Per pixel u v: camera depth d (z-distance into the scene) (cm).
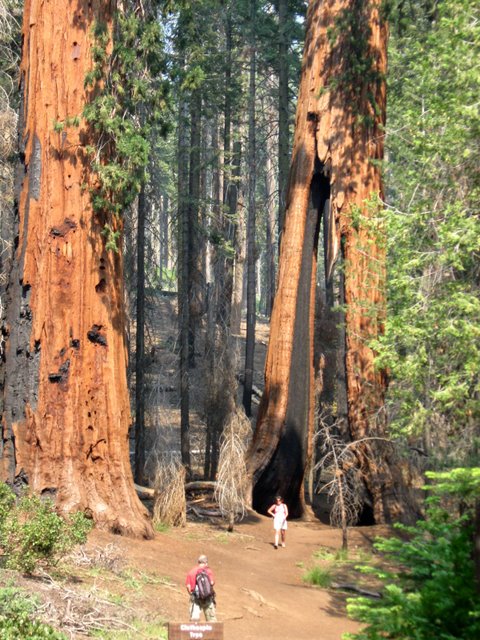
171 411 3612
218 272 3553
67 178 1892
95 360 1891
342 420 2750
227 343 3278
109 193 1919
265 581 1797
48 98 1898
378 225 1886
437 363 1562
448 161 1603
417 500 2547
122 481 1878
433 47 1758
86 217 1903
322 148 2795
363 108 2750
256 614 1483
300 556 2134
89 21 1916
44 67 1905
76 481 1819
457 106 1549
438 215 1652
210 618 1175
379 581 1859
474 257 1569
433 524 984
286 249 2886
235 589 1644
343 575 1925
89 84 1884
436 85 1677
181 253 3516
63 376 1848
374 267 2081
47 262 1869
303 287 2906
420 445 2141
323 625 1491
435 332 1534
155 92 1975
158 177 3061
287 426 2808
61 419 1831
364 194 2728
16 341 1864
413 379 1562
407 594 865
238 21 3984
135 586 1398
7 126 2402
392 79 2780
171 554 1800
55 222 1880
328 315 3556
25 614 895
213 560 1881
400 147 2055
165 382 3372
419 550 919
